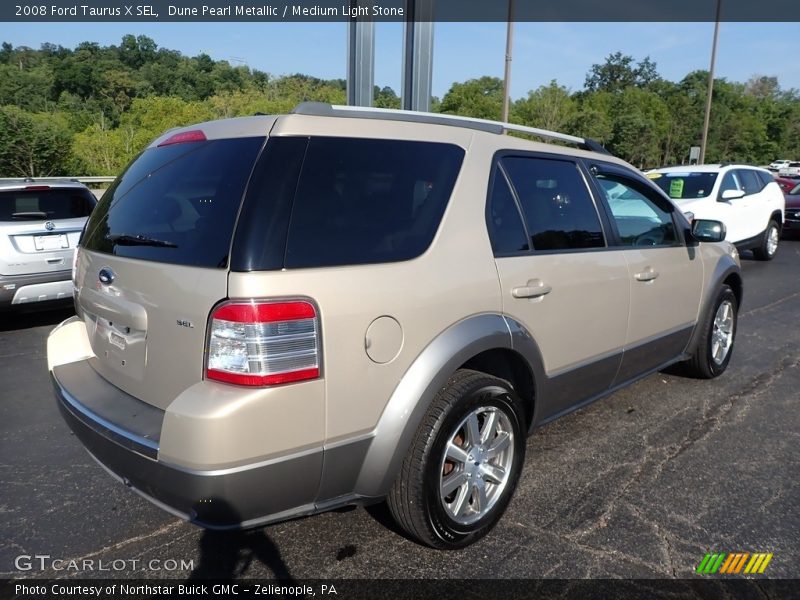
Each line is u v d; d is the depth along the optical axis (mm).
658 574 2648
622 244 3768
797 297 8664
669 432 4066
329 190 2381
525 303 2977
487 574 2654
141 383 2498
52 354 3066
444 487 2691
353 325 2297
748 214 11359
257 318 2104
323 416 2260
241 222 2197
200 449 2066
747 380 5086
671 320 4277
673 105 54312
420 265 2539
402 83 8852
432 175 2725
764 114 71062
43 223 6426
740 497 3260
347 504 2484
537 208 3195
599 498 3246
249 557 2783
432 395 2527
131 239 2594
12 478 3525
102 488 3414
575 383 3447
